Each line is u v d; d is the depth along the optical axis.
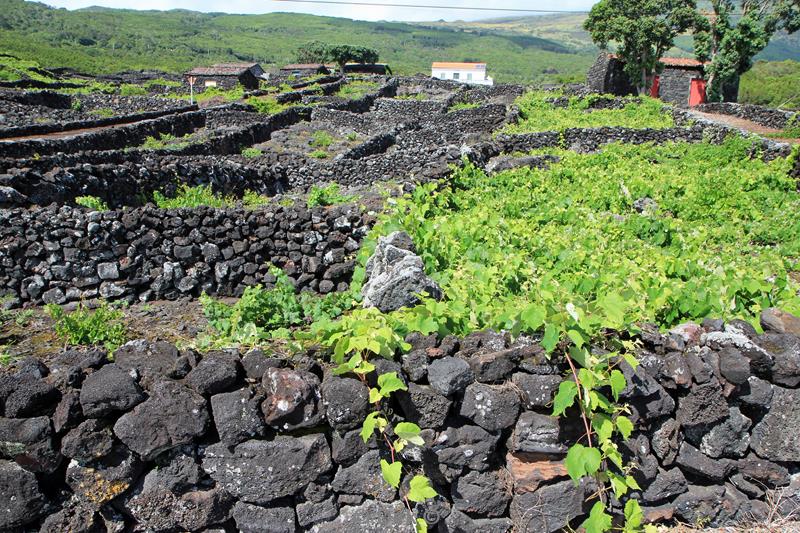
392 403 3.90
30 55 77.81
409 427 3.65
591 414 3.76
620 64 43.22
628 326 4.20
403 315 4.52
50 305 7.25
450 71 102.19
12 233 8.24
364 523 3.90
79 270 8.45
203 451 3.75
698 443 4.21
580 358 3.83
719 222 12.88
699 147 21.97
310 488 3.84
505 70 167.50
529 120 28.69
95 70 80.62
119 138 18.64
